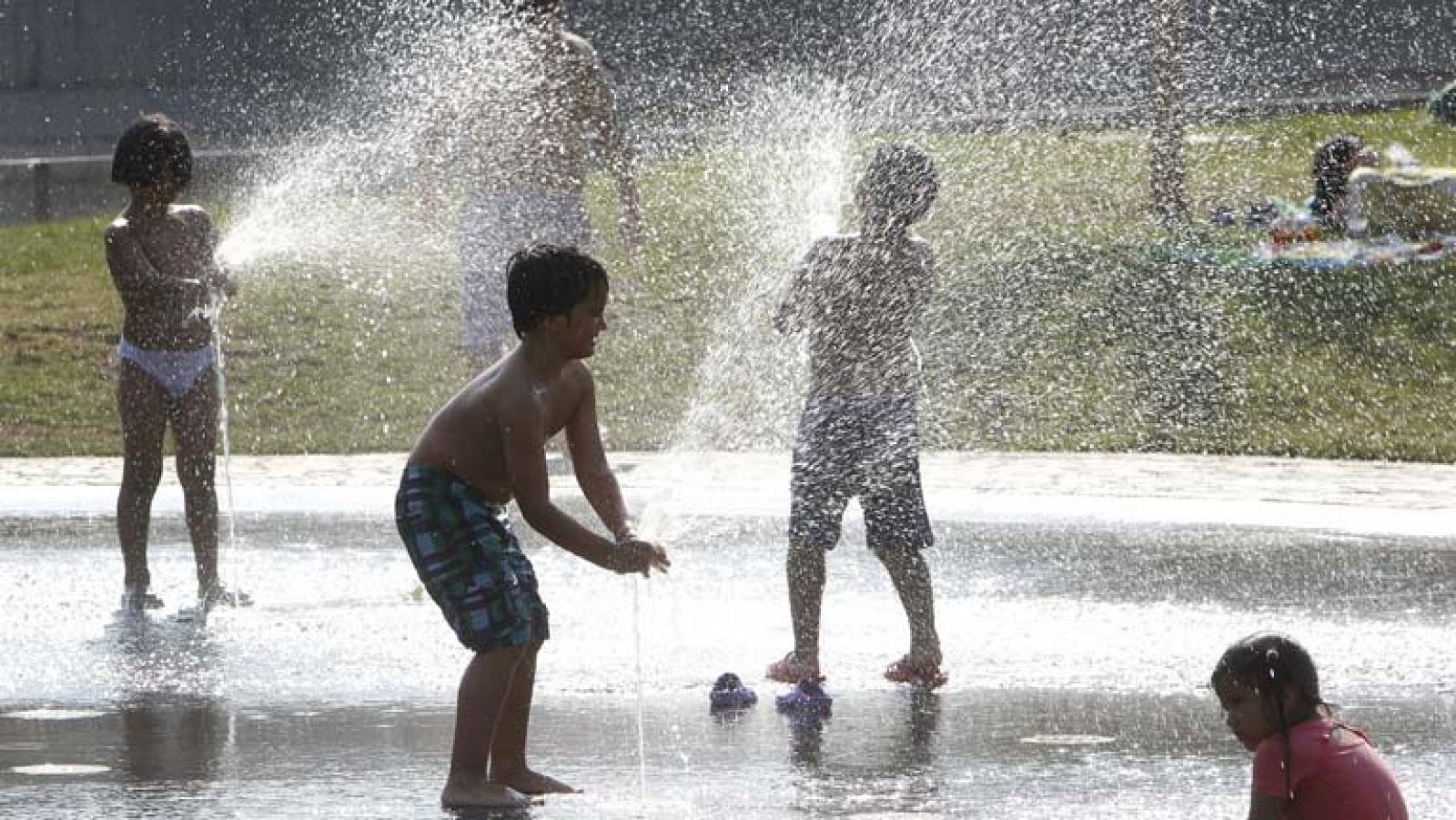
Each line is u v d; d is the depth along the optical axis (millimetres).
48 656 22156
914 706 19469
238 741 18094
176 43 97812
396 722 18844
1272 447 43312
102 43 100688
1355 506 34281
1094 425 44875
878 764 17109
